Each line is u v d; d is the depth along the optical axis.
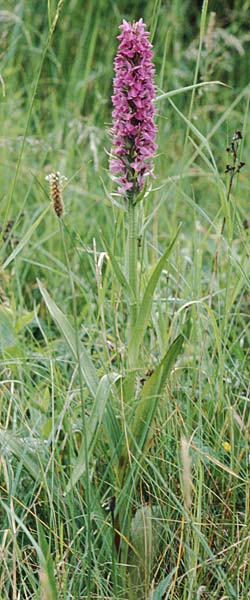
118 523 1.05
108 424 1.06
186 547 1.01
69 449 1.10
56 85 2.03
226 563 1.05
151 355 1.20
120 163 1.04
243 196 1.68
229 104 2.02
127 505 1.04
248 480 1.07
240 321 1.38
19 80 2.14
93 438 1.05
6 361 1.21
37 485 1.08
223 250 1.42
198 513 1.03
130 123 1.02
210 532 1.06
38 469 1.07
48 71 2.07
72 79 1.94
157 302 1.23
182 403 1.18
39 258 1.52
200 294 1.23
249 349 1.24
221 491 1.11
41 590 0.98
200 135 1.17
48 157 1.75
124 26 1.00
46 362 1.28
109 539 1.06
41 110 1.97
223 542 1.07
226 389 1.15
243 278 1.18
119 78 1.01
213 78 2.03
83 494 1.09
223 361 1.15
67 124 1.86
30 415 1.19
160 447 1.10
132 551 1.06
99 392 1.02
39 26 2.17
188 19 2.27
